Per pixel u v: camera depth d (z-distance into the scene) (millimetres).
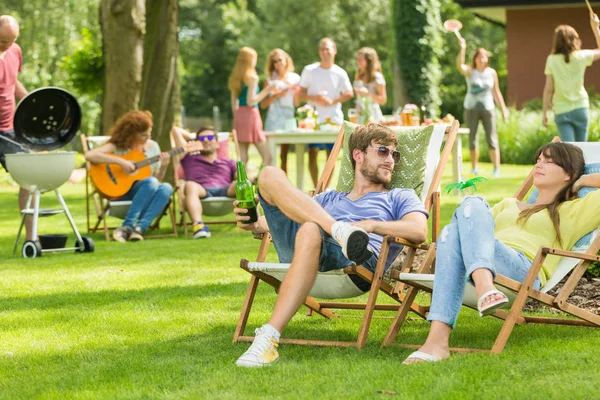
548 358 4602
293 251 5309
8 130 10133
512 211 5641
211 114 55062
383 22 45438
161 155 11094
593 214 5328
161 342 5461
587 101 13672
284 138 13289
